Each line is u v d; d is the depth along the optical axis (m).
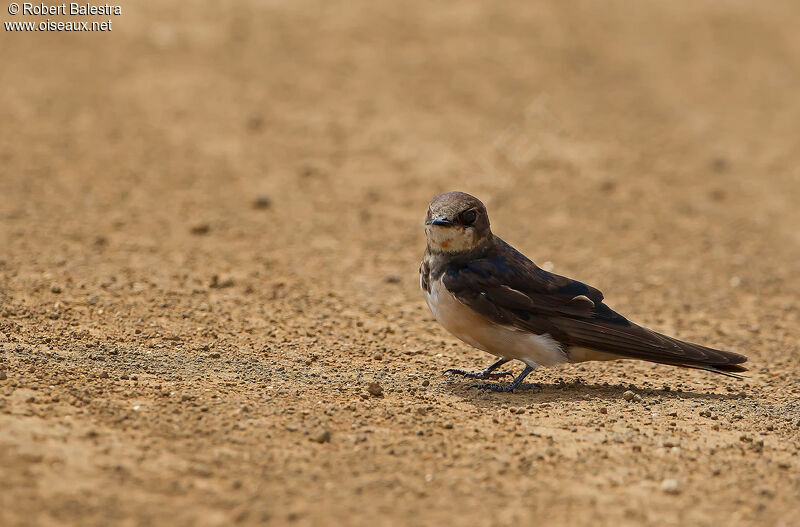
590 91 27.28
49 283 12.88
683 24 34.84
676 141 24.42
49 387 8.83
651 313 14.32
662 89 28.31
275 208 18.81
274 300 13.44
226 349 10.91
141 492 6.96
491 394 10.01
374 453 8.05
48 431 7.72
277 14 30.94
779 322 14.02
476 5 33.19
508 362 11.41
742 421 9.39
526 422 9.03
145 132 22.33
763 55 32.69
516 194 20.61
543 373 11.12
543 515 7.11
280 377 10.05
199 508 6.85
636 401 9.91
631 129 24.88
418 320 13.05
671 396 10.20
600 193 20.84
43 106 23.16
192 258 15.38
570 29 32.34
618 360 11.77
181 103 24.03
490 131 23.66
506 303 9.84
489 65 28.23
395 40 29.56
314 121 23.62
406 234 18.02
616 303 14.81
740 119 26.52
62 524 6.43
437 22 31.39
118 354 10.26
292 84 25.70
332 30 29.97
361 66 27.33
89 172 19.73
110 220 17.05
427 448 8.21
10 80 24.48
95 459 7.36
